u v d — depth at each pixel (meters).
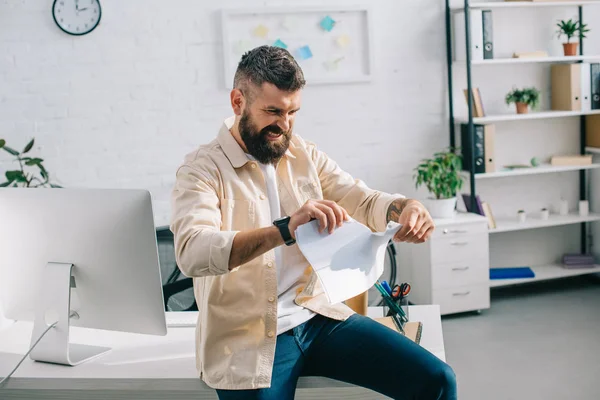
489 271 4.89
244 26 4.44
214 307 1.90
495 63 4.58
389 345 1.89
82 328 2.45
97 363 2.13
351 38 4.61
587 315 4.52
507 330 4.35
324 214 1.69
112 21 4.31
